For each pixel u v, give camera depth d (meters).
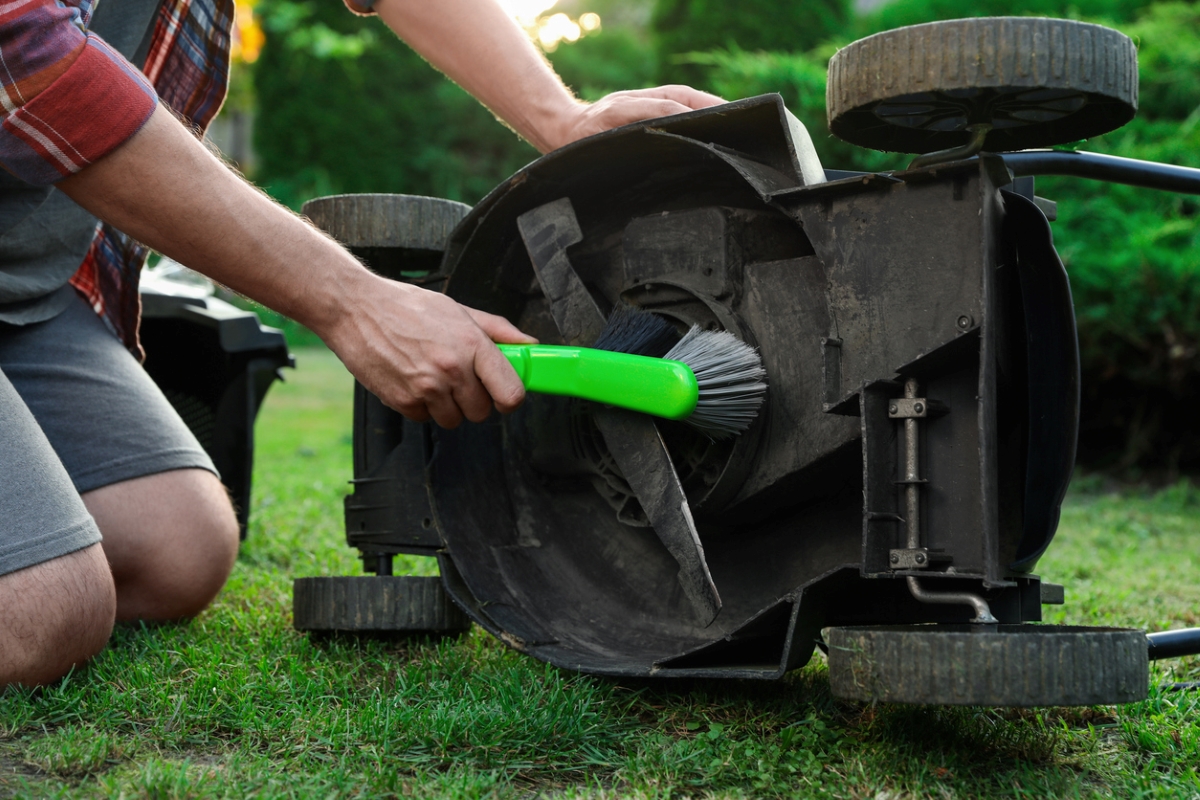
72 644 1.38
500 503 1.68
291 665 1.48
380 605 1.64
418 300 1.36
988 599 1.27
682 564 1.36
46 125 1.21
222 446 2.53
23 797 1.01
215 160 1.32
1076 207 4.82
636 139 1.43
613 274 1.60
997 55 1.12
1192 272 4.25
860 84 1.21
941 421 1.20
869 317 1.23
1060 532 3.36
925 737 1.24
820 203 1.27
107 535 1.76
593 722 1.28
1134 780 1.14
